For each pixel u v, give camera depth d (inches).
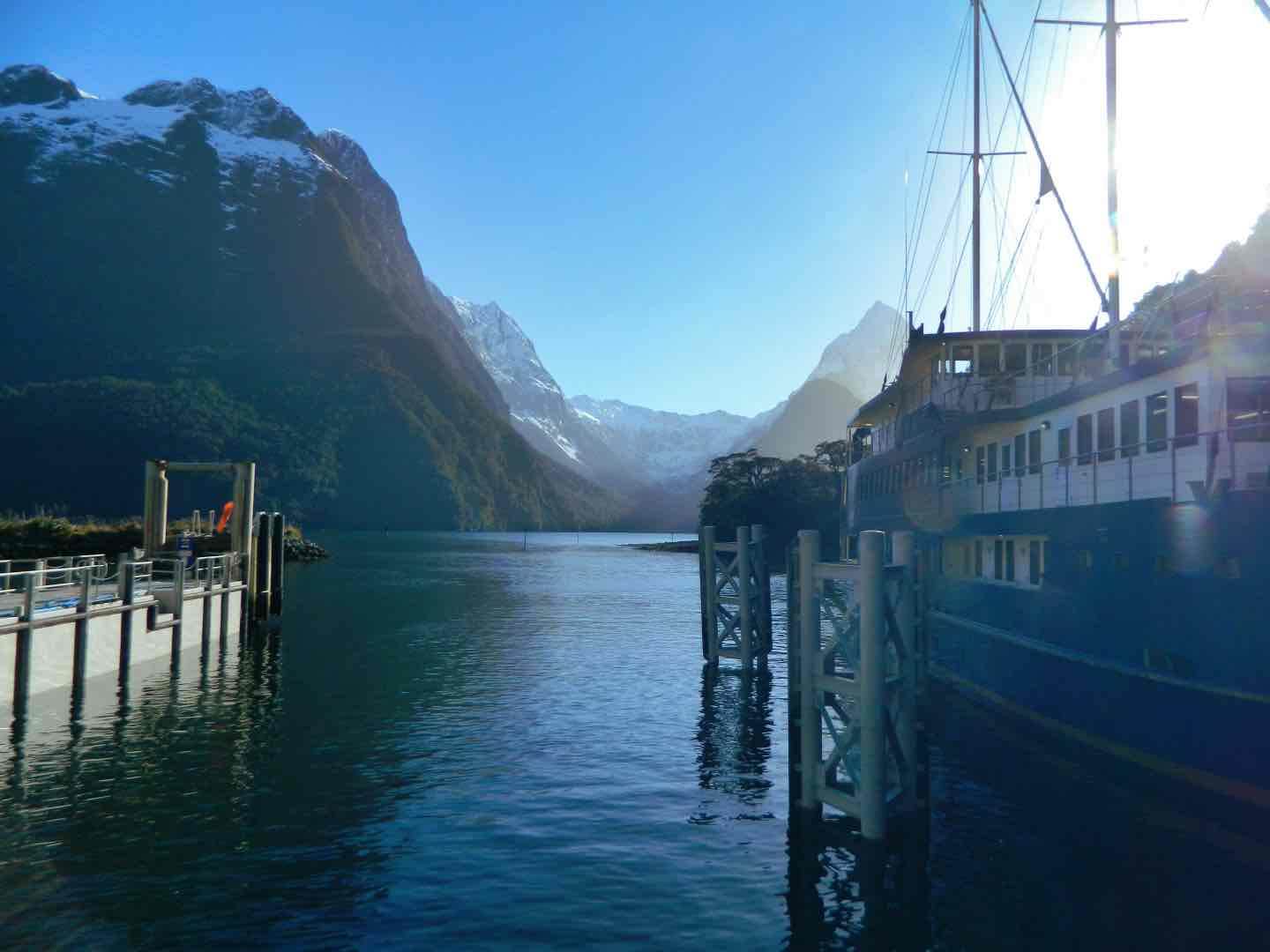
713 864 642.2
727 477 7116.1
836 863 642.2
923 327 1402.6
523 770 880.9
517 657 1660.9
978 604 1116.5
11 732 991.6
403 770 875.4
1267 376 705.6
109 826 704.4
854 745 786.2
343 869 626.5
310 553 5442.9
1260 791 627.2
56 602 1278.3
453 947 515.5
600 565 5777.6
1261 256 1951.3
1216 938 525.7
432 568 5103.3
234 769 871.7
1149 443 791.1
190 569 1771.7
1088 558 837.8
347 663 1550.2
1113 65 1111.0
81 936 521.7
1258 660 635.5
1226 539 658.8
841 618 743.1
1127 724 765.9
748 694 1298.0
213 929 533.0
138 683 1299.2
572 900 580.7
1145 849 663.8
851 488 1865.2
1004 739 968.3
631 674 1464.1
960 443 1266.0
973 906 571.5
